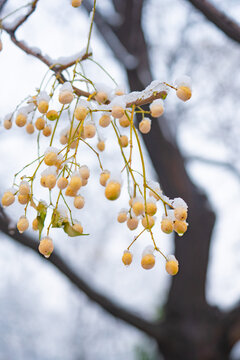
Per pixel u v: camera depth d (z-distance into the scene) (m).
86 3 4.32
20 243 3.23
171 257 0.99
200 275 4.37
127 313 4.04
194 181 4.91
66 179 1.00
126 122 1.04
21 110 1.27
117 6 4.32
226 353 4.18
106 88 1.11
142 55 4.15
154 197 1.01
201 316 4.26
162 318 4.39
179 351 4.10
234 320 4.15
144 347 5.38
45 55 1.41
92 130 1.04
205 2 2.24
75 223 1.04
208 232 4.48
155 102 1.05
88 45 1.32
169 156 4.29
